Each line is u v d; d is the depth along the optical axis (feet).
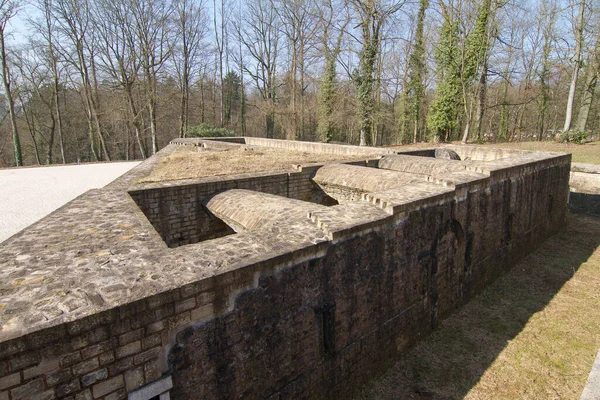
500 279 31.71
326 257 15.33
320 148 59.47
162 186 24.52
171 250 13.43
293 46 103.45
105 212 18.75
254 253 13.30
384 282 19.03
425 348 22.11
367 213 18.39
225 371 12.19
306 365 15.16
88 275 11.17
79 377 9.10
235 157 48.42
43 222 16.93
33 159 122.62
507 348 22.12
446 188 23.50
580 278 31.78
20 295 9.88
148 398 10.28
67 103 121.60
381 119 91.45
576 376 19.72
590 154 63.77
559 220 45.11
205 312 11.36
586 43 74.13
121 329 9.62
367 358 18.61
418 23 92.12
